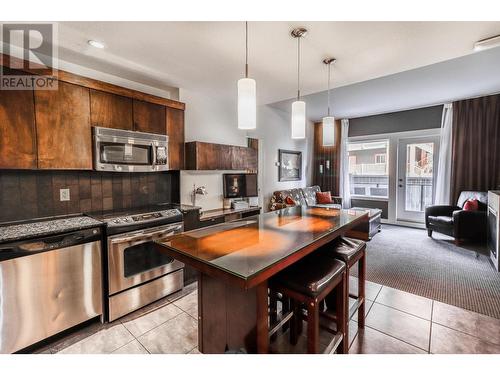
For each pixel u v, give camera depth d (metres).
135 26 1.87
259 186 5.00
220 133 3.85
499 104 4.43
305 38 2.03
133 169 2.52
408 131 5.57
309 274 1.49
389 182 5.91
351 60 2.44
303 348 1.85
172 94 3.34
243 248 1.38
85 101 2.24
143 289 2.40
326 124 2.69
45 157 2.02
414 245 4.24
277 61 2.47
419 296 2.57
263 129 5.11
